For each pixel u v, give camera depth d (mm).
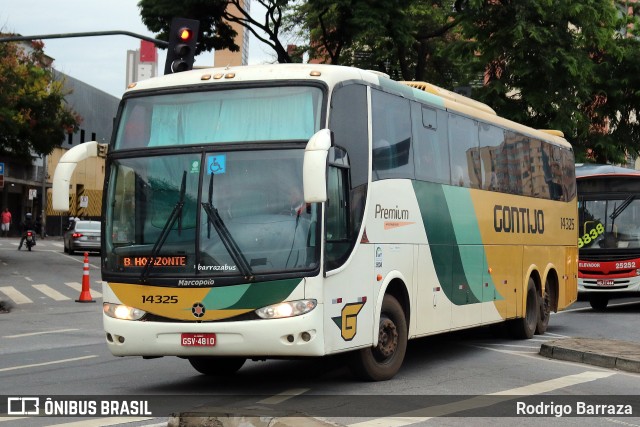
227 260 10664
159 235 10938
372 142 12039
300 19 40750
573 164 22031
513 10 35344
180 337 10719
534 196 18844
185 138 11242
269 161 10859
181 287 10719
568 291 21062
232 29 37906
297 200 10711
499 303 16578
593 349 14719
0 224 73812
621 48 39500
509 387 11805
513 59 35625
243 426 8516
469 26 35906
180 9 35625
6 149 49844
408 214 12984
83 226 49781
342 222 11188
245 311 10547
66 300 27938
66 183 11234
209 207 10836
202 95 11359
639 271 26281
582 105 38156
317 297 10562
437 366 13969
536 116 36406
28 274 36062
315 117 10969
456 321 14641
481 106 16859
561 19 35531
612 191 26797
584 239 26828
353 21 34594
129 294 10961
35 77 47750
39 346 16391
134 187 11203
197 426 8625
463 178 15141
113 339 11070
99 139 94062
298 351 10516
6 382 12039
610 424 9516
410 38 35969
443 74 45969
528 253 18266
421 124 13711
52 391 11266
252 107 11156
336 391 11297
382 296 12078
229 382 12109
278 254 10609
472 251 15328
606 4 35750
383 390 11398
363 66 44281
